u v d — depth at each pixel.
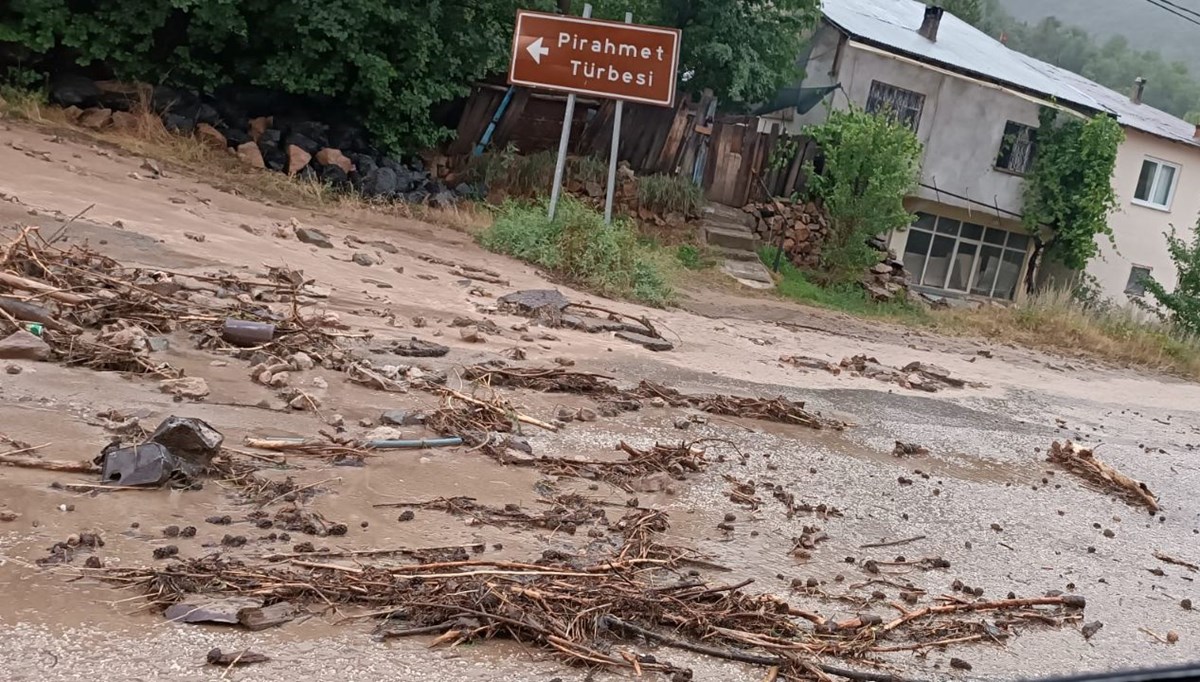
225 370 5.71
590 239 12.91
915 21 22.95
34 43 12.99
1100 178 22.61
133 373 5.30
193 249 8.59
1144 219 25.23
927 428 8.00
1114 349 17.06
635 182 17.34
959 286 24.05
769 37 18.81
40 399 4.61
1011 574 4.67
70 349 5.36
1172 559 5.39
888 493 5.78
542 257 12.75
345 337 6.91
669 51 13.23
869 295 18.64
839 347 12.24
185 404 4.99
